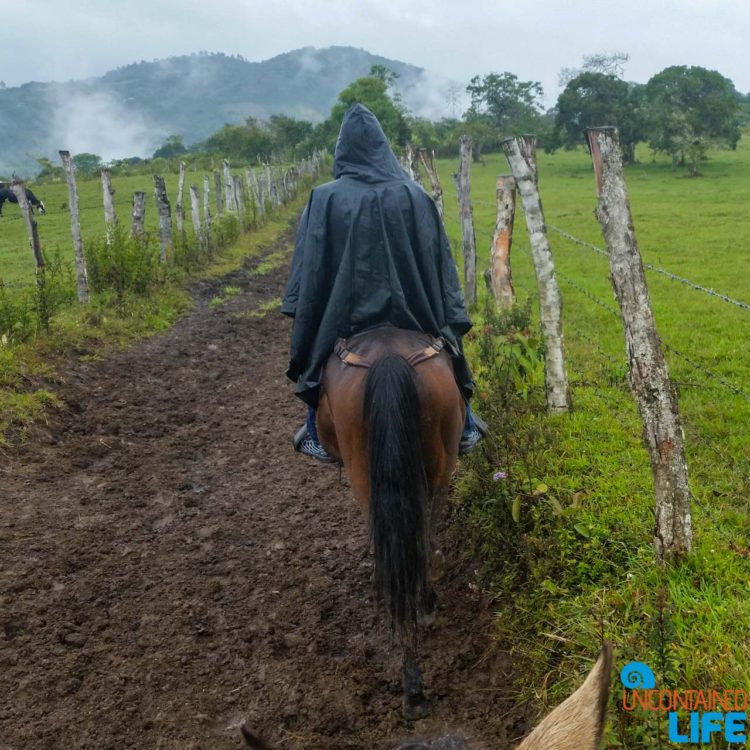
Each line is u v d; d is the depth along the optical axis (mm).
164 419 8227
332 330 3979
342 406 3715
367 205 3973
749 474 5320
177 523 6023
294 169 41219
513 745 3543
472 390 4270
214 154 64375
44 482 6684
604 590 4031
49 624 4734
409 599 3262
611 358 8211
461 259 16219
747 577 3947
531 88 79188
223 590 5098
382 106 55219
